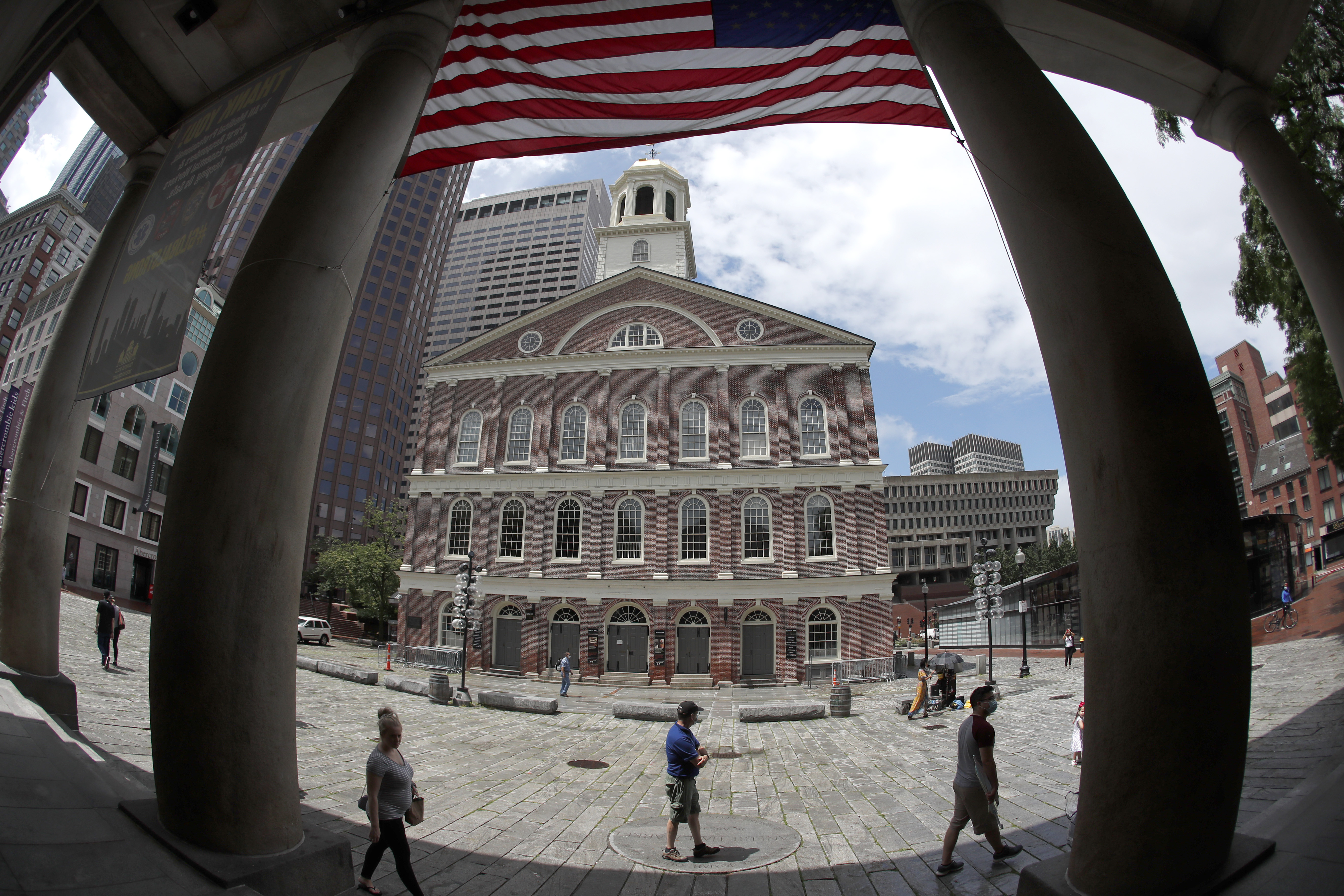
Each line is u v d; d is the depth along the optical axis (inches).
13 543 355.9
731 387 1352.1
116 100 362.0
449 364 1462.8
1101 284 190.1
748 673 1216.2
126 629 1020.5
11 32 210.1
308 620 1716.3
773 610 1227.9
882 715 773.9
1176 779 161.9
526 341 1453.0
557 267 5944.9
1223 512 173.3
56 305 2097.7
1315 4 510.0
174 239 254.7
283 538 203.5
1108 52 313.4
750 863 285.0
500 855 291.0
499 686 1122.7
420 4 266.2
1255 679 650.2
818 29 312.3
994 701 272.4
